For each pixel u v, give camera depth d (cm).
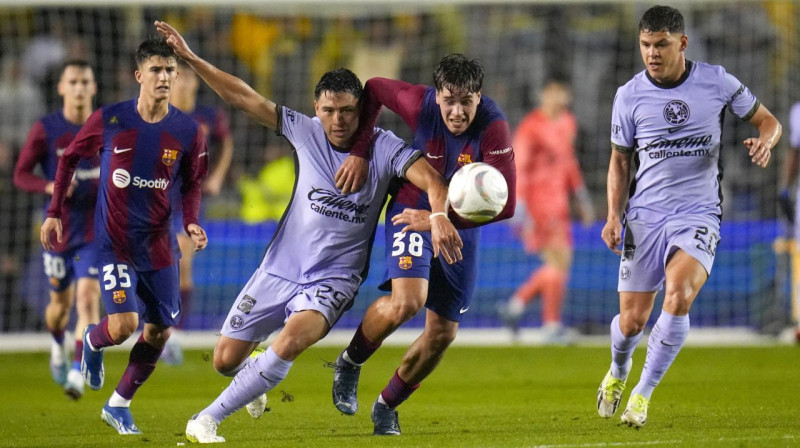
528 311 5303
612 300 5253
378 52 6781
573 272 5275
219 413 2045
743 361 3816
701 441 1958
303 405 2852
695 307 5256
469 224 2081
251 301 2116
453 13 6838
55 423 2572
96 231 2412
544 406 2752
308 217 2089
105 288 2378
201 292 5084
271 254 2125
